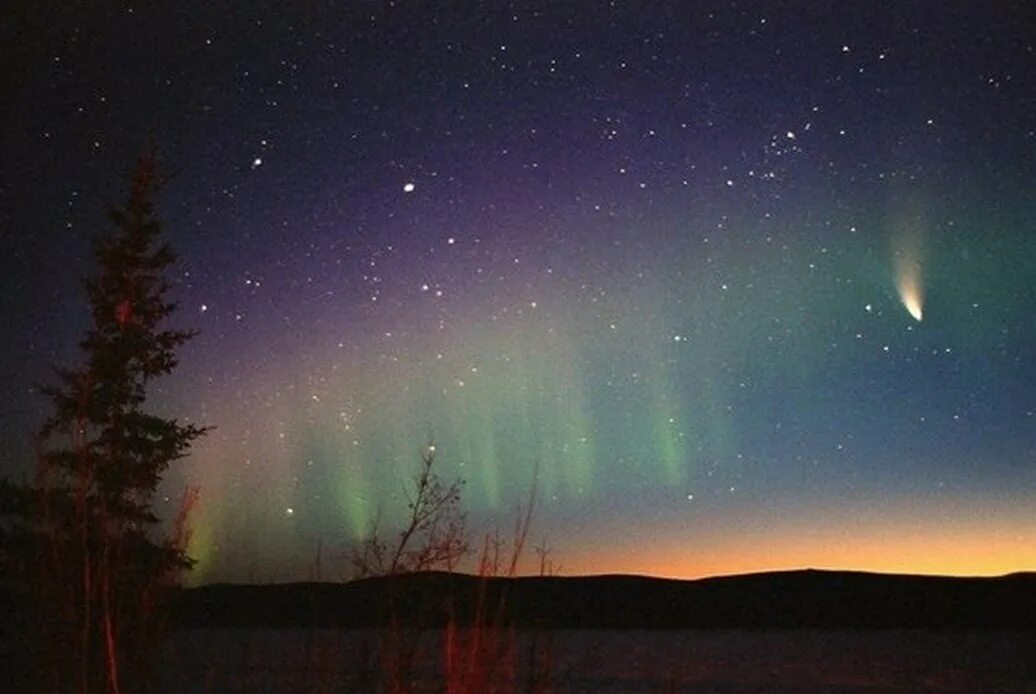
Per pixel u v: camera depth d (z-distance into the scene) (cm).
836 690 2867
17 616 645
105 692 597
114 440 1605
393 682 580
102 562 632
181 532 679
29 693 614
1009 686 2983
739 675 3141
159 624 660
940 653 3994
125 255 1866
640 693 2453
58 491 664
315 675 604
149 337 1772
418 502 639
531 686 565
